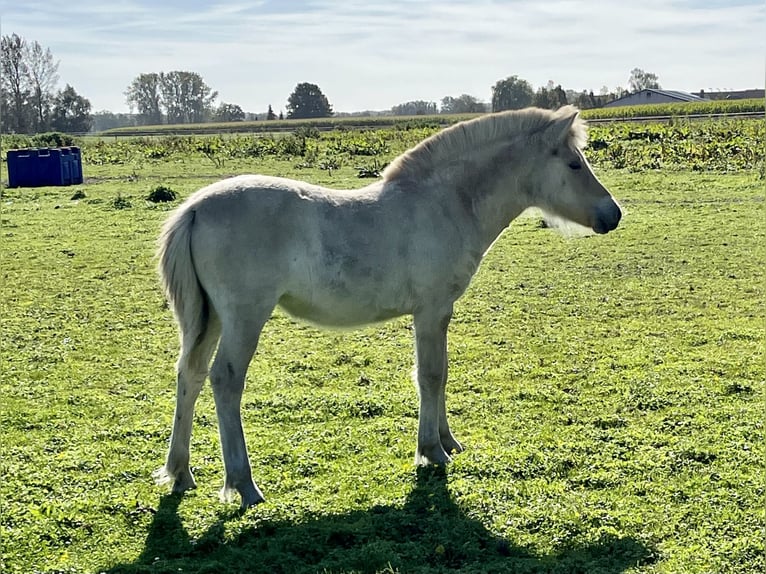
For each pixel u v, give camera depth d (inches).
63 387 321.1
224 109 5275.6
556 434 265.9
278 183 220.1
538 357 352.8
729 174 969.5
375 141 1627.7
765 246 572.1
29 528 201.0
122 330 407.8
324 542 194.9
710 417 277.4
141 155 1651.1
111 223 739.4
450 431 256.5
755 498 214.2
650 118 2282.2
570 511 206.1
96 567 185.5
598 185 253.0
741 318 407.2
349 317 229.8
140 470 240.2
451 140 244.8
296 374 336.8
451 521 204.1
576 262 547.8
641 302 443.5
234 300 210.5
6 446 258.4
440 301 237.6
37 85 2972.4
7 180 1174.3
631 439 257.9
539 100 1868.8
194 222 211.2
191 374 220.4
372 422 280.5
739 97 4060.0
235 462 214.1
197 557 190.9
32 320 423.5
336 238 220.4
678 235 619.8
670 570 178.7
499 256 576.4
